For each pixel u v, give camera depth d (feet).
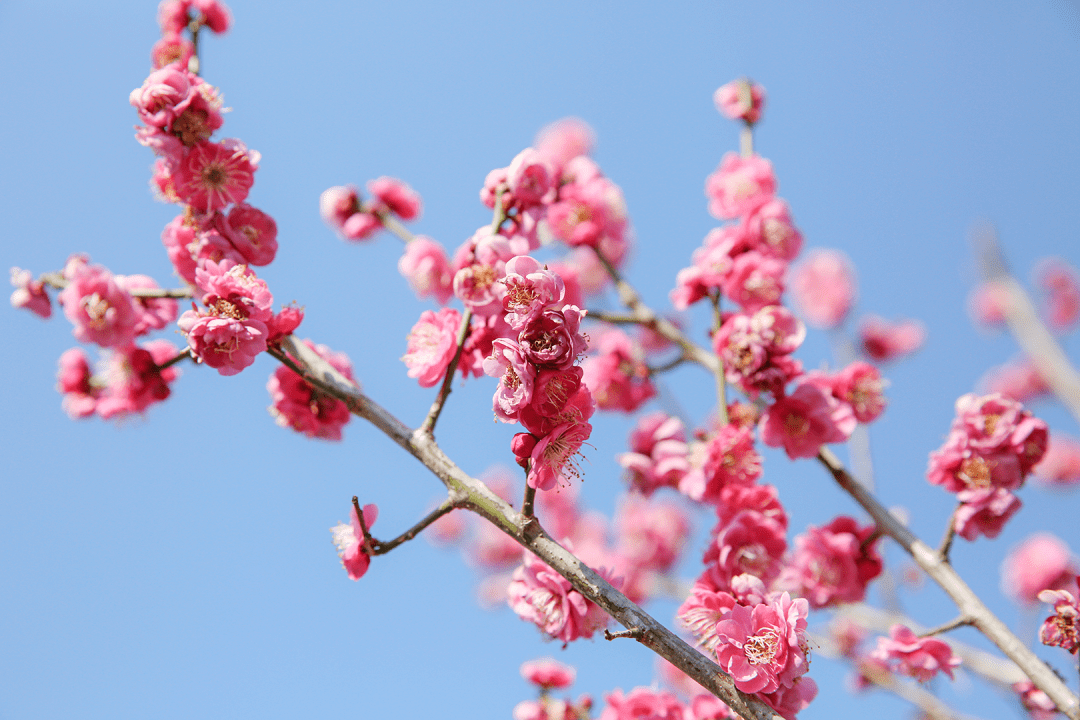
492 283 11.03
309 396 13.19
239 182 11.96
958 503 13.01
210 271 10.36
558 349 7.97
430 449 10.11
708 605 10.25
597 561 23.04
